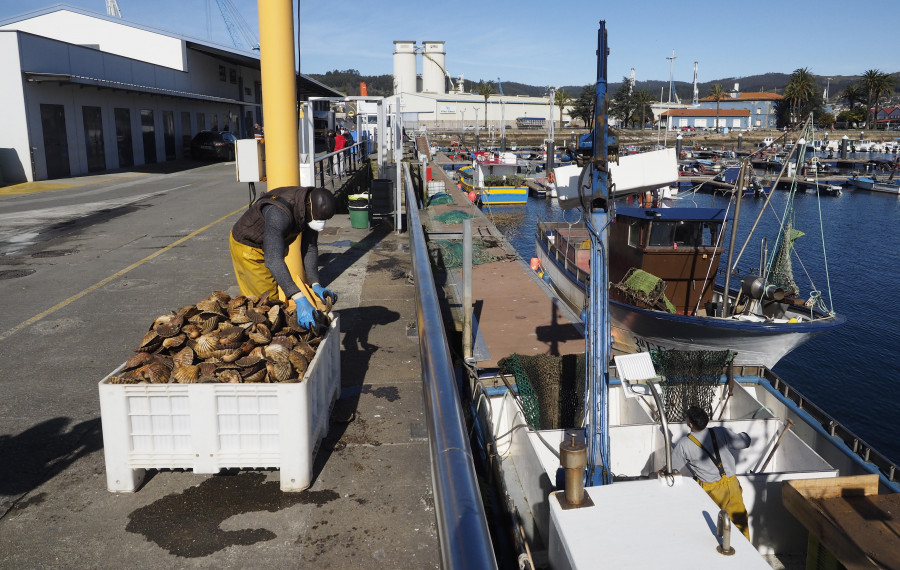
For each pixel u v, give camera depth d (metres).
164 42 37.09
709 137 106.31
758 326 10.73
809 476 5.56
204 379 3.80
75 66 26.67
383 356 6.26
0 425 4.80
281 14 6.28
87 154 27.88
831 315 11.38
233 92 46.97
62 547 3.38
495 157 67.81
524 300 12.10
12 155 23.81
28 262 10.62
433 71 138.50
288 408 3.77
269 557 3.32
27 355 6.30
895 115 143.38
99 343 6.65
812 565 4.42
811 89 114.81
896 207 45.06
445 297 12.18
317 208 4.68
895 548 3.81
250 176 7.98
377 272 9.91
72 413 5.02
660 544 3.00
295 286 4.42
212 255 11.10
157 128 34.47
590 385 4.54
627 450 6.52
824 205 46.12
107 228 13.97
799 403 7.16
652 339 12.25
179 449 3.81
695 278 12.55
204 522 3.60
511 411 6.89
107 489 3.91
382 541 3.45
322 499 3.83
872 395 14.41
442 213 21.72
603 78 4.35
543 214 41.38
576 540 3.04
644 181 12.12
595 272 4.42
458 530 2.17
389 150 24.67
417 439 4.59
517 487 6.33
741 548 2.95
